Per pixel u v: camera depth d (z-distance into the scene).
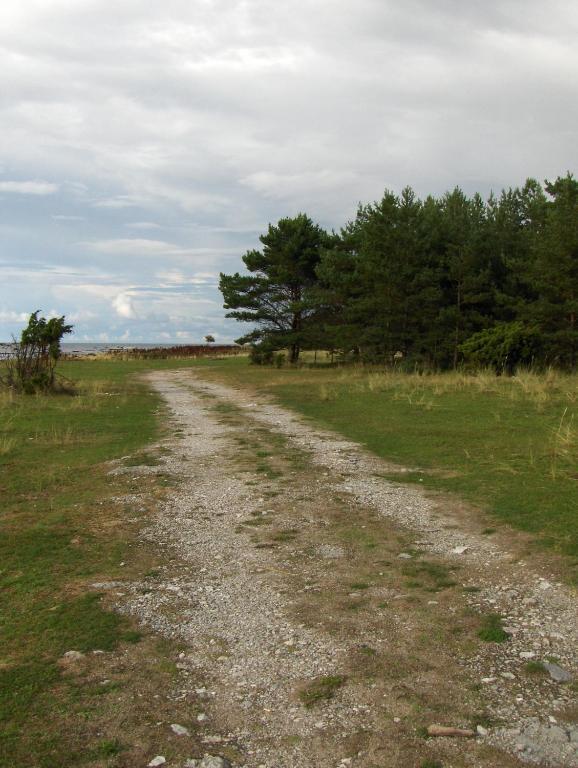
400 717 3.62
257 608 5.14
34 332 21.52
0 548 6.61
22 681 4.03
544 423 12.94
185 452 11.55
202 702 3.82
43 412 16.91
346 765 3.25
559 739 3.39
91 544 6.73
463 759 3.25
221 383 26.92
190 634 4.70
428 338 28.25
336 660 4.27
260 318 37.06
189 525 7.35
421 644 4.46
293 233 35.78
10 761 3.26
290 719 3.64
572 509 7.32
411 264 28.86
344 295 33.09
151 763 3.25
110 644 4.53
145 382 28.25
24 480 9.50
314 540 6.76
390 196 29.31
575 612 4.91
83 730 3.53
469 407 15.47
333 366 35.97
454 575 5.72
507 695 3.82
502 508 7.57
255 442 12.47
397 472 9.76
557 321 24.55
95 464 10.60
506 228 29.48
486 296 27.16
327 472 9.81
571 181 27.52
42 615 5.02
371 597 5.29
